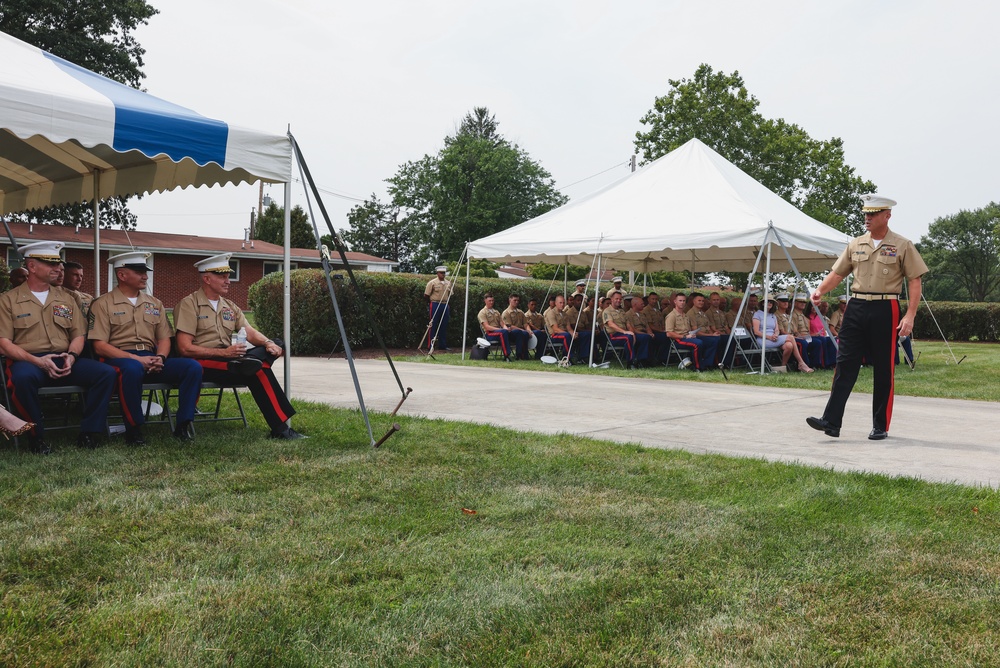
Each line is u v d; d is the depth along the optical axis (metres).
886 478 4.91
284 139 6.48
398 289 18.02
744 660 2.53
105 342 5.82
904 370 13.82
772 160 37.12
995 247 91.94
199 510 4.09
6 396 5.34
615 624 2.78
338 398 8.67
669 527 3.91
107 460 5.14
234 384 6.27
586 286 14.90
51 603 2.88
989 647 2.60
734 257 19.61
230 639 2.62
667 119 38.12
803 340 13.97
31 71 5.51
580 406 8.34
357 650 2.59
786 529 3.88
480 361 14.50
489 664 2.50
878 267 6.36
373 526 3.88
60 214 36.56
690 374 12.35
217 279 6.32
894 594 3.06
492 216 61.16
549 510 4.19
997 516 4.13
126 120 5.48
